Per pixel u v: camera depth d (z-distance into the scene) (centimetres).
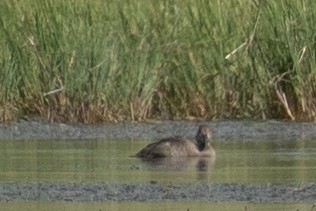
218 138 2236
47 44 2422
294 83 2408
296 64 2405
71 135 2280
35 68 2431
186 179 1769
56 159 1973
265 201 1593
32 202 1600
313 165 1881
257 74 2433
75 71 2411
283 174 1797
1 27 2430
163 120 2431
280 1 2422
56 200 1612
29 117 2428
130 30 2431
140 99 2431
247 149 2084
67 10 2419
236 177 1780
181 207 1558
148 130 2334
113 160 1970
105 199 1617
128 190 1675
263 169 1852
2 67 2417
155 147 2005
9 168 1875
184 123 2395
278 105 2422
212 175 1805
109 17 2427
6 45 2427
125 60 2425
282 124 2361
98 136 2272
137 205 1575
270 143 2155
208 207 1555
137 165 1916
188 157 2002
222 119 2433
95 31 2412
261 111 2428
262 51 2428
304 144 2134
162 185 1712
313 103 2411
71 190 1678
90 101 2408
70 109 2412
